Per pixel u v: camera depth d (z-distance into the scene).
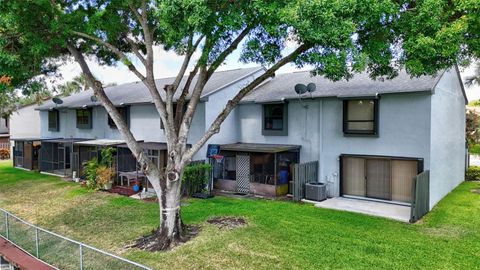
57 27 10.05
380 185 16.41
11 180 23.50
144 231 11.99
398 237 11.09
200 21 7.61
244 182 18.97
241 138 21.28
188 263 9.27
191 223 12.61
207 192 18.12
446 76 16.88
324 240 10.77
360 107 16.62
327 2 7.34
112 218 13.85
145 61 11.21
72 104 27.77
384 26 9.07
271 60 9.87
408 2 8.94
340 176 17.30
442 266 8.89
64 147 25.17
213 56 10.59
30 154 28.44
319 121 17.91
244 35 9.84
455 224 12.51
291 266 8.95
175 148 10.84
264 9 7.75
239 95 10.90
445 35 8.01
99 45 12.97
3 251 10.66
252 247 10.22
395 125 15.58
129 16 12.05
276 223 12.55
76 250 9.19
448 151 17.75
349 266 8.91
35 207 16.12
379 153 16.06
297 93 17.86
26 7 9.62
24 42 11.01
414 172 15.42
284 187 18.22
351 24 7.55
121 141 22.97
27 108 37.41
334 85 18.20
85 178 22.55
